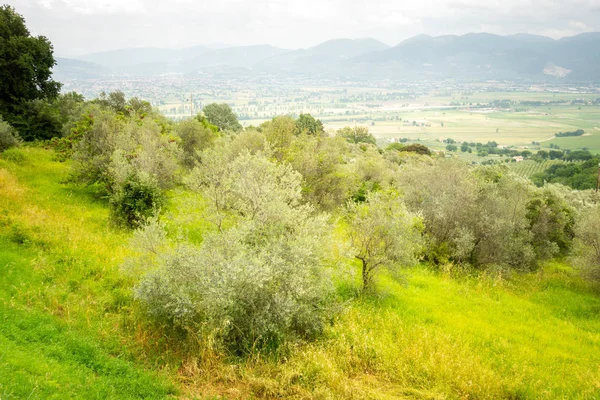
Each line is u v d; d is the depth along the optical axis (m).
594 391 8.63
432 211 19.45
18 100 32.47
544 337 11.73
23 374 5.86
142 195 16.06
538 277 19.59
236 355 8.27
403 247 13.00
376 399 7.32
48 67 33.38
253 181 11.33
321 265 10.27
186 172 25.02
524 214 20.69
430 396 7.57
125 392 6.43
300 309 9.02
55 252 12.02
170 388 6.91
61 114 37.84
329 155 21.02
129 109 34.19
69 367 6.64
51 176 22.08
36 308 8.67
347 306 10.95
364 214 13.05
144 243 9.76
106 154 19.61
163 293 8.30
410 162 36.91
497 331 11.62
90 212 17.33
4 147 25.25
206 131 30.16
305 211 11.14
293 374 7.57
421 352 8.87
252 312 8.58
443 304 13.48
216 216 11.35
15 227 12.72
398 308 12.21
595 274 17.23
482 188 21.33
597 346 11.84
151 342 8.27
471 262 19.41
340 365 8.34
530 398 8.05
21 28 31.80
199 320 8.46
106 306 9.70
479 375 8.41
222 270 8.05
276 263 8.68
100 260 12.30
